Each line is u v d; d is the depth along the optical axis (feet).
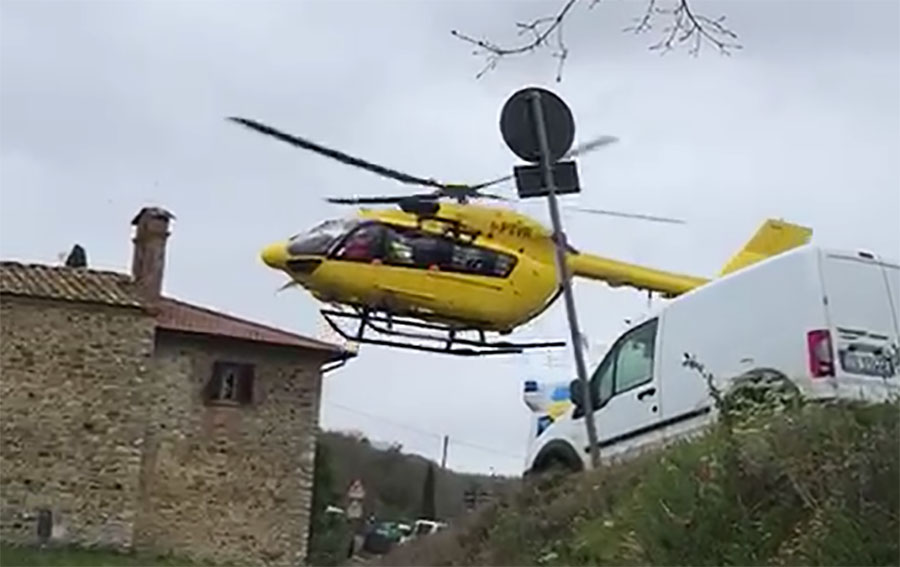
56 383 91.35
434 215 77.82
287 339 100.01
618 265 79.56
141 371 93.20
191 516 95.35
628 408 39.01
